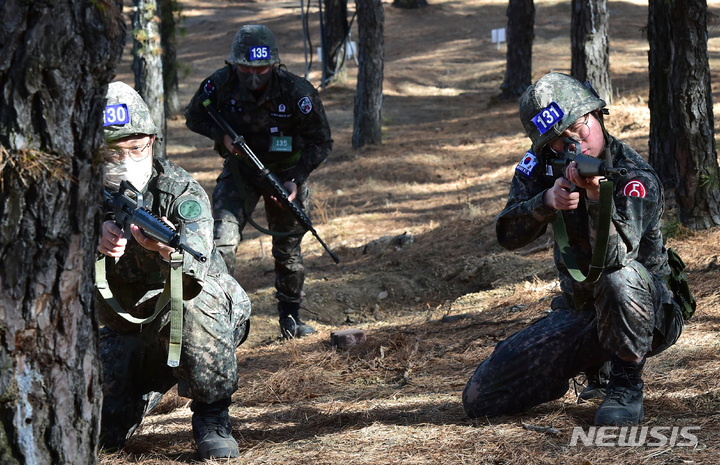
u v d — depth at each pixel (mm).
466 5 49594
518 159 18094
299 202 8500
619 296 4379
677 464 3896
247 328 5230
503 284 9711
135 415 5148
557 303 5215
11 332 2740
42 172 2650
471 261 10617
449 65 36688
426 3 49656
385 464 4266
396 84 33250
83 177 2793
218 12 52219
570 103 4473
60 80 2641
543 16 44094
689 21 9219
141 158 4527
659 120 9820
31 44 2578
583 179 4191
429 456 4340
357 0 20734
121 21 2777
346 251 12500
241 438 5195
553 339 4855
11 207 2662
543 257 10266
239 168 8023
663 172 10039
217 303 4715
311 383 6777
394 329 8555
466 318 8477
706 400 4891
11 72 2590
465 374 6484
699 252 8812
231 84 7926
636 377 4672
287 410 5852
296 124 8133
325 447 4648
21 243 2695
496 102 27078
